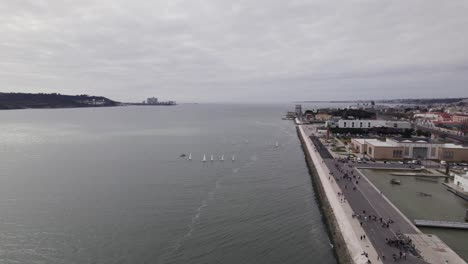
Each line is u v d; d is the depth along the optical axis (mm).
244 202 84875
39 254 56500
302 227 70375
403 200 83062
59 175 108812
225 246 60562
